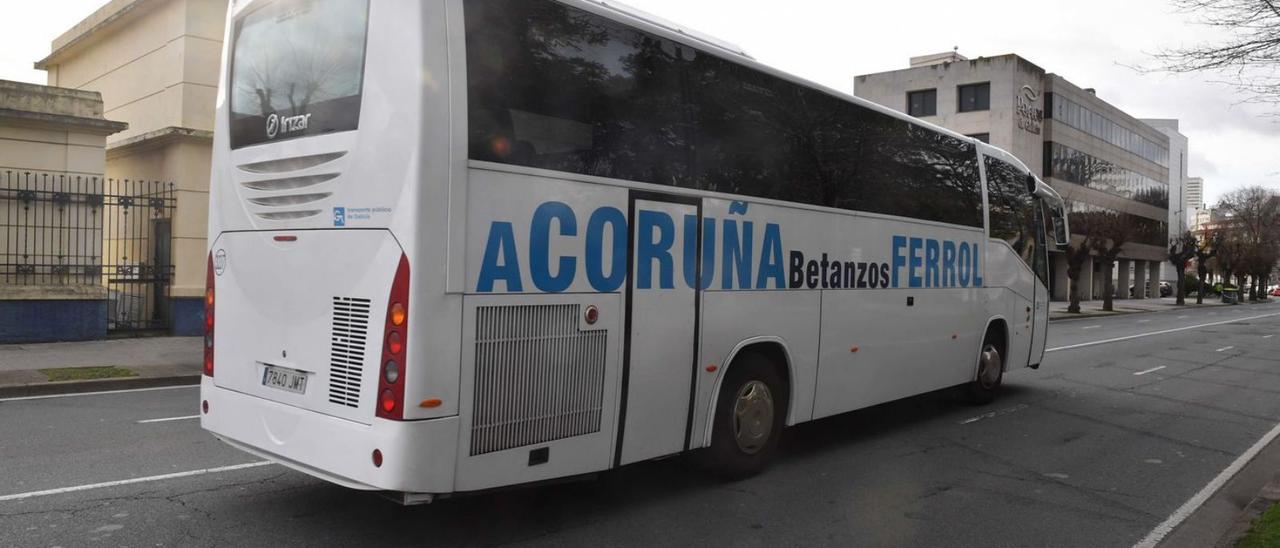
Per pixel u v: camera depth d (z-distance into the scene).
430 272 4.19
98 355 12.82
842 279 7.17
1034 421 9.23
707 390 5.82
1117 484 6.67
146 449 7.04
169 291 15.52
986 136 47.53
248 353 5.09
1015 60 46.66
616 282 5.11
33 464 6.50
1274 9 6.56
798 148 6.65
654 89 5.39
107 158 18.25
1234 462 7.52
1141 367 15.23
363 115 4.41
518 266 4.56
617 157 5.12
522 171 4.58
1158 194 71.56
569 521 5.34
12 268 13.78
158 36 16.62
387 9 4.37
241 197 5.17
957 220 9.00
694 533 5.18
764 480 6.46
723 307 5.91
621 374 5.16
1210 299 79.44
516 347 4.57
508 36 4.56
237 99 5.30
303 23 4.85
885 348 7.81
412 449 4.17
